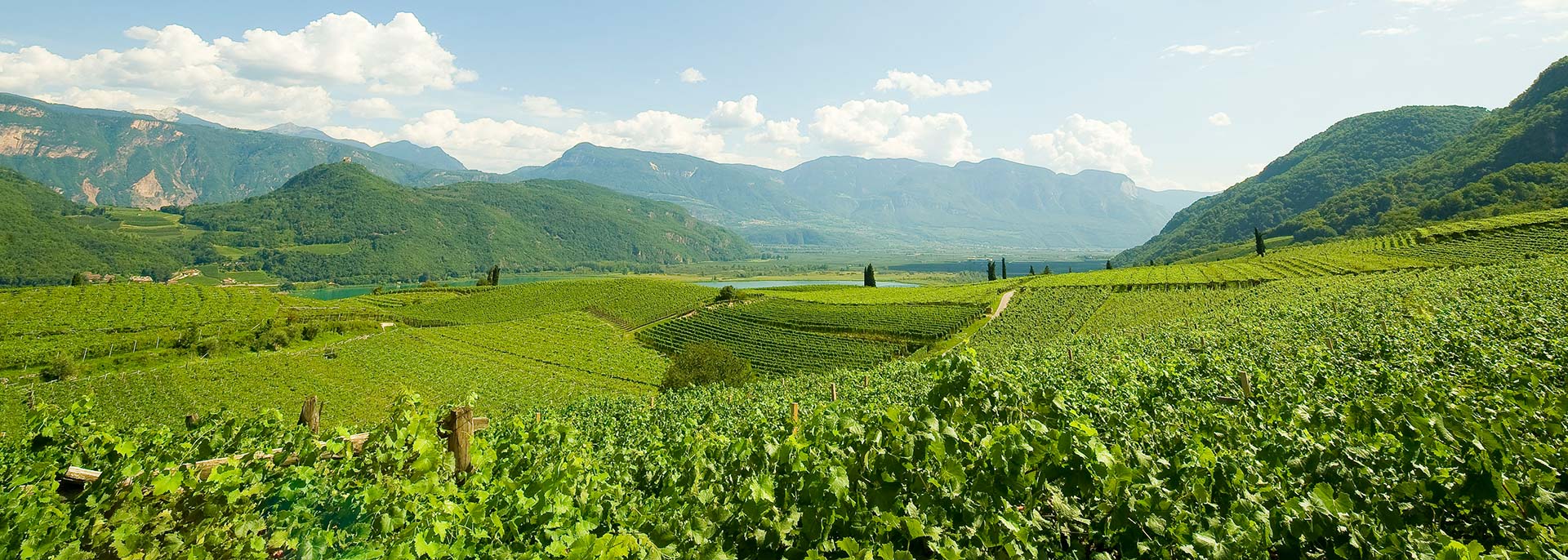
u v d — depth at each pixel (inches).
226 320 3575.3
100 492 172.9
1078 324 2603.3
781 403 852.0
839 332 3157.0
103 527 157.6
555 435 288.2
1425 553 106.8
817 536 135.9
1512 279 1216.8
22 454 218.5
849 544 125.3
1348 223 7170.3
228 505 163.8
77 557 146.9
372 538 166.9
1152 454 177.3
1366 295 1357.0
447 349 3070.9
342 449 202.1
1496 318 605.3
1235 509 124.2
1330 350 572.7
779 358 2758.4
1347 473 146.0
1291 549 115.1
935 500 139.3
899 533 136.7
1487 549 123.0
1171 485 144.6
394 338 3238.2
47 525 155.1
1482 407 227.8
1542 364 327.9
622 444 514.3
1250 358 596.1
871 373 1347.2
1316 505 116.3
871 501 143.0
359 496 181.3
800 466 159.0
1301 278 2844.5
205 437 214.7
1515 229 3275.1
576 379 2559.1
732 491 174.7
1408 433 163.8
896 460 146.9
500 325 3745.1
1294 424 207.6
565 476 193.0
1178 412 293.7
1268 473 161.0
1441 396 249.3
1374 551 108.0
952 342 2706.7
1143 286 3420.3
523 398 2242.9
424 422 190.2
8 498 158.6
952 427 157.5
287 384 2342.5
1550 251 2642.7
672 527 151.2
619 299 4488.2
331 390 2299.5
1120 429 222.7
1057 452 135.3
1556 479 123.3
